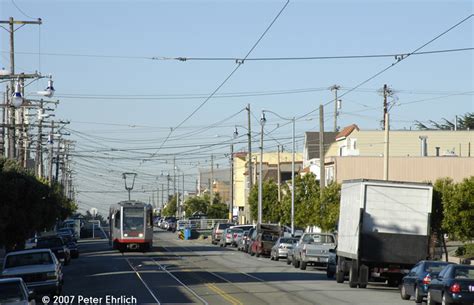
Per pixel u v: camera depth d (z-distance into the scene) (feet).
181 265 171.63
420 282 96.07
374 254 114.42
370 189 115.14
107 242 320.91
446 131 326.44
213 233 301.22
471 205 138.62
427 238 114.62
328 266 139.03
